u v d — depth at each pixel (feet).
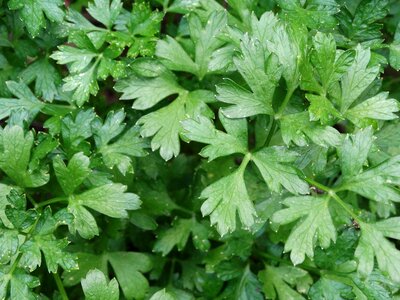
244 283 1.01
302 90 0.88
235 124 0.84
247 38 0.81
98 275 0.81
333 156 0.93
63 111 0.97
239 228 1.00
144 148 0.96
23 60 1.01
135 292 0.99
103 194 0.86
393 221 0.82
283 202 0.83
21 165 0.86
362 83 0.84
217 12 0.92
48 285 0.98
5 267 0.83
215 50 0.92
